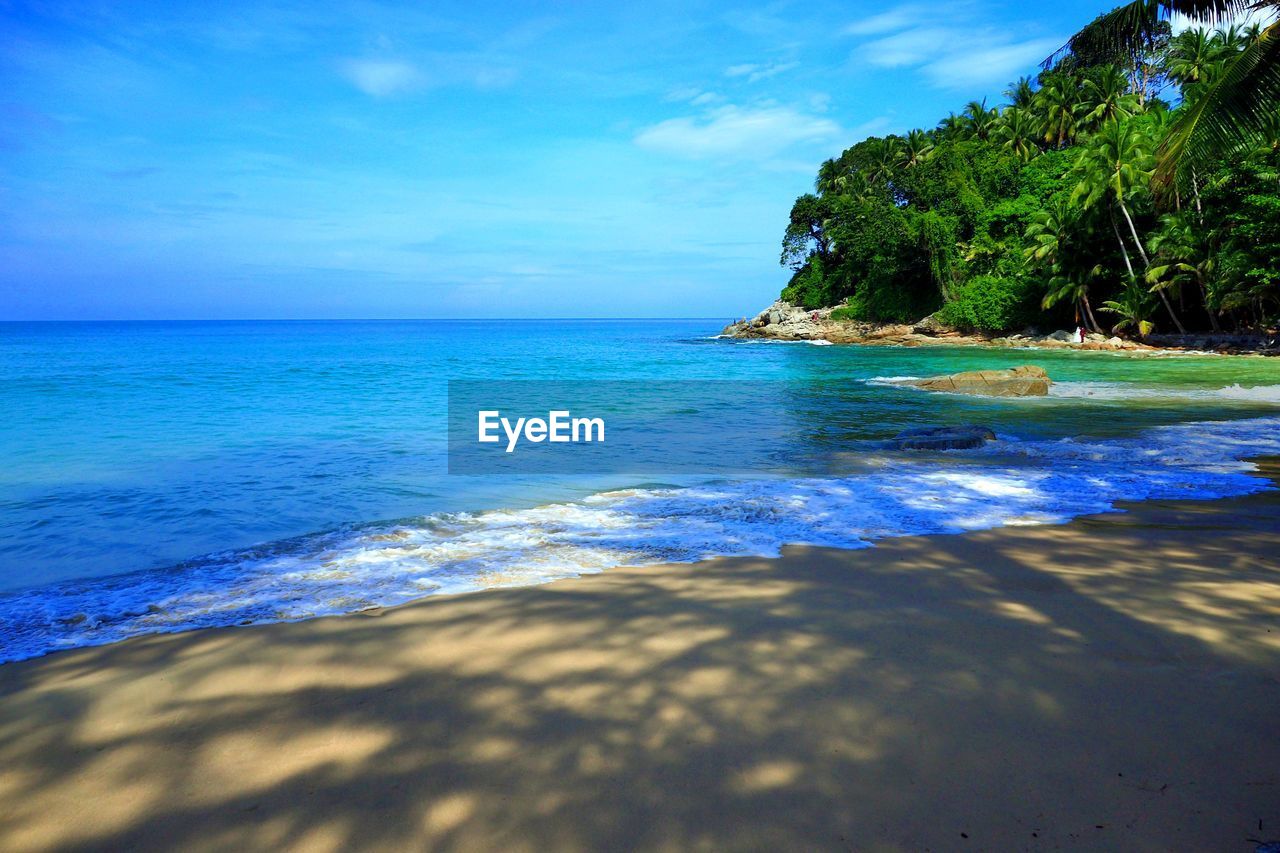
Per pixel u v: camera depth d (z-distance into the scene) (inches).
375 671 133.3
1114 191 1681.8
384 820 90.0
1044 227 1851.6
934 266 2228.1
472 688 125.1
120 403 740.0
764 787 94.4
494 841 85.6
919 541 225.0
